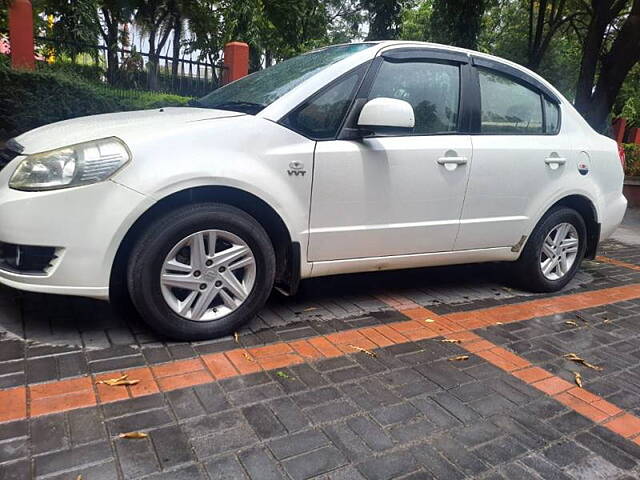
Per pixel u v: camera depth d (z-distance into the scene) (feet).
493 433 7.83
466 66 12.69
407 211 11.75
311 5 64.39
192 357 9.48
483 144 12.59
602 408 8.75
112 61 28.63
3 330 9.96
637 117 66.90
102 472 6.44
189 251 9.75
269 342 10.35
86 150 9.07
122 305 11.27
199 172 9.33
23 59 25.02
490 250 13.42
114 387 8.30
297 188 10.40
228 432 7.39
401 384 9.09
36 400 7.81
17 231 8.87
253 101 11.16
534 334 11.76
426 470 6.90
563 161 14.02
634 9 35.40
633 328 12.56
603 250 22.13
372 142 11.13
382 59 11.55
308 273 11.13
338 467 6.84
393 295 13.69
